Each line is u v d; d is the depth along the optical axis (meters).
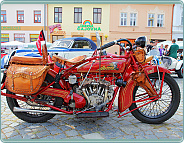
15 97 2.76
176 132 2.63
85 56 2.71
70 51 7.09
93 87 2.64
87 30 20.14
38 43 2.66
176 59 8.66
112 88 2.67
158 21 21.03
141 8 20.47
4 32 20.39
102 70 2.65
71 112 2.69
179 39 21.12
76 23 19.94
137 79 2.77
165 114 2.89
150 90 2.86
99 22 20.27
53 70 2.88
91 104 2.62
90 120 3.07
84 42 7.50
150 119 2.89
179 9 20.61
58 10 19.84
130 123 2.95
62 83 2.79
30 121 2.91
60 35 20.17
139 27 20.67
